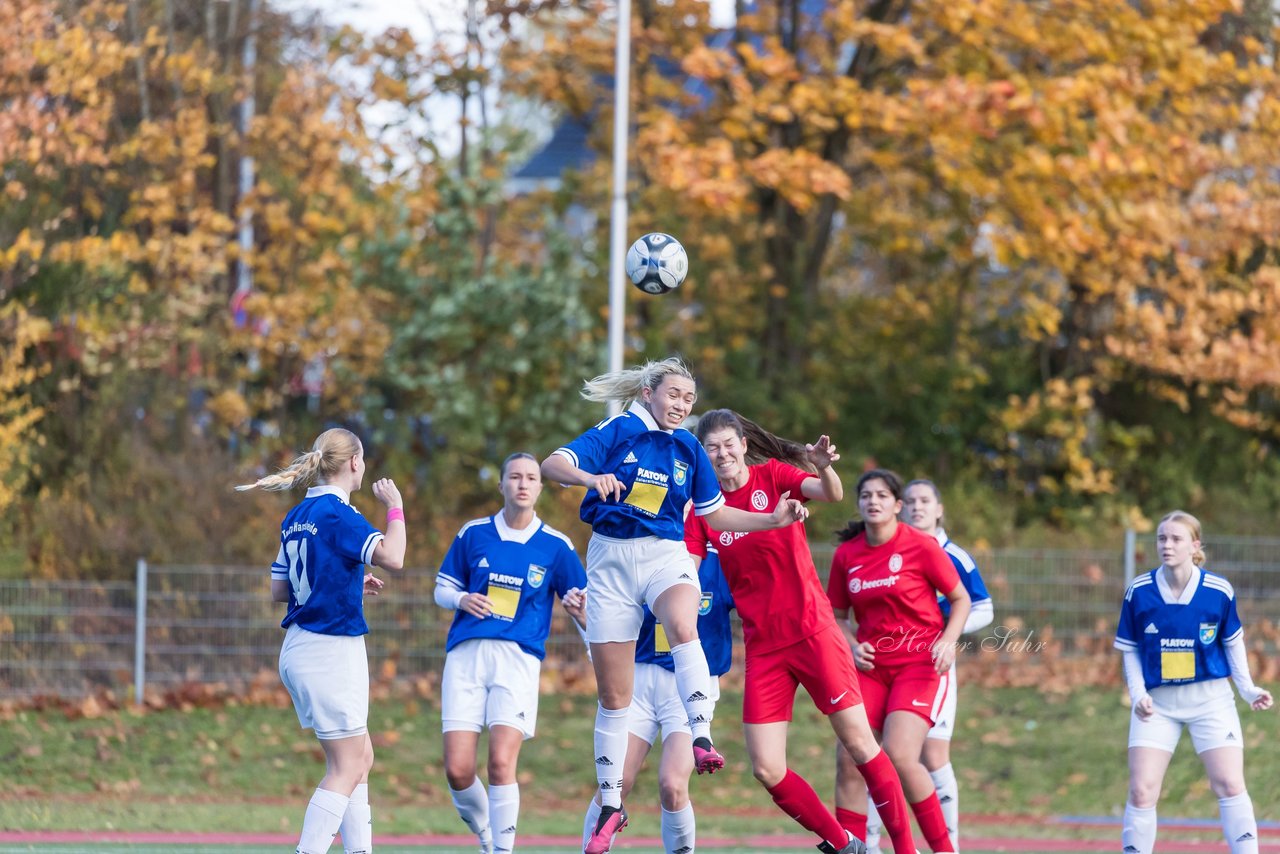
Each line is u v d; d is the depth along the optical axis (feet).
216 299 246.68
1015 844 134.82
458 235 257.75
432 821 145.38
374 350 251.60
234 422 244.83
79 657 182.50
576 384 254.06
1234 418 264.31
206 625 185.98
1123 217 240.53
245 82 272.31
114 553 196.44
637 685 97.91
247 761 169.48
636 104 267.80
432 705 185.68
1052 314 253.85
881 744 100.01
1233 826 99.91
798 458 95.86
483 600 97.25
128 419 218.18
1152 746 102.12
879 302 297.74
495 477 240.53
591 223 346.13
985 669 195.62
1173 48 232.32
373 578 90.84
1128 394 281.13
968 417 277.03
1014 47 243.40
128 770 164.45
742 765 170.50
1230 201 254.47
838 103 231.91
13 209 215.31
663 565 88.99
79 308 218.79
